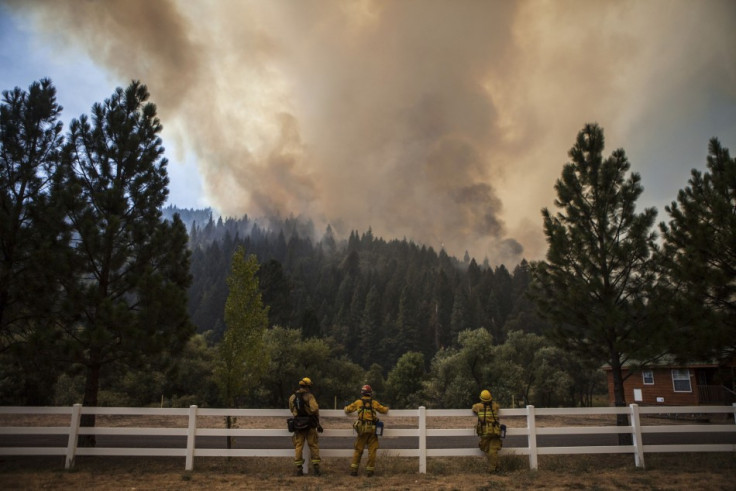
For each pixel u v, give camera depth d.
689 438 17.20
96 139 13.06
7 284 11.07
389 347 100.12
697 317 11.66
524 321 104.56
